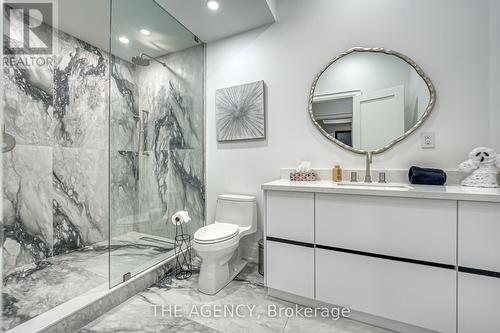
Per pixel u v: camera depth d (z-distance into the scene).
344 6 1.85
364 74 1.79
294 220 1.55
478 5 1.47
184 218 2.03
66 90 2.30
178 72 2.37
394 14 1.69
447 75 1.55
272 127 2.15
